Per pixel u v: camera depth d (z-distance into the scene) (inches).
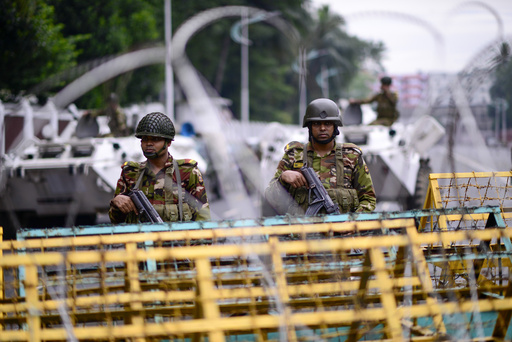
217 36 6048.2
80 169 1346.0
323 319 353.4
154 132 602.9
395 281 396.5
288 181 612.4
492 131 2330.2
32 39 1556.3
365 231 517.3
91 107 1707.7
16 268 442.6
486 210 469.1
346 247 370.6
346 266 453.7
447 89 540.1
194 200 624.4
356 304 377.4
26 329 395.9
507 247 450.6
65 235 460.8
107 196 1385.3
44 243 416.5
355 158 637.3
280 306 348.8
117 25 2637.8
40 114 1595.7
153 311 420.5
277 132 1721.2
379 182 1427.2
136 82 3073.3
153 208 597.3
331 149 642.2
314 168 635.5
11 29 1513.3
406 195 1434.5
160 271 446.3
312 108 629.3
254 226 449.4
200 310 366.6
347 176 632.4
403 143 1412.4
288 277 448.5
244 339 450.3
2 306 393.7
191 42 5821.9
